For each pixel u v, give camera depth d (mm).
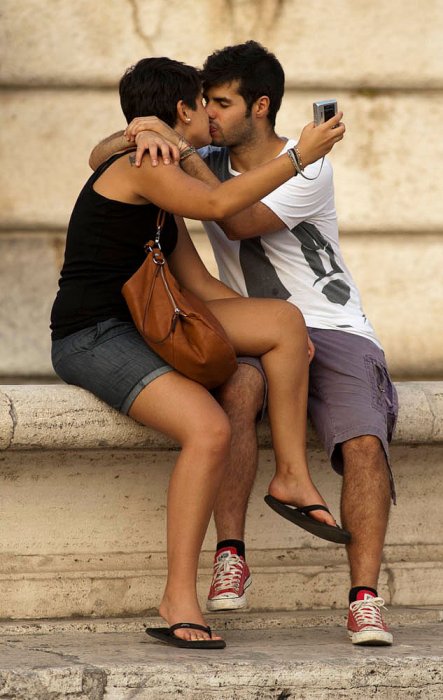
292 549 10516
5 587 9727
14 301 16281
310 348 9617
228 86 10062
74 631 9586
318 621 10133
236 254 10211
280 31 16656
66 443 9344
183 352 8734
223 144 10195
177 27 16547
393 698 8523
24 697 7961
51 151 16359
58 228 16391
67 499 9945
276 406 9367
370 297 16859
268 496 9289
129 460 10016
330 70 16750
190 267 9992
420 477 10781
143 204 9172
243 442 9289
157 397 8836
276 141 10367
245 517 9500
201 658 8453
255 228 9789
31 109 16297
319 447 10352
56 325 9500
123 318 9359
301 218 9945
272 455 10414
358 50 16797
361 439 9312
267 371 9383
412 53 16891
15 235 16312
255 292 10164
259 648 8922
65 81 16375
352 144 16844
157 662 8305
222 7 16594
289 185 9805
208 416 8727
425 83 16938
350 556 9195
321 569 10469
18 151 16297
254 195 8781
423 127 16938
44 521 9906
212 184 9195
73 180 16422
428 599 10695
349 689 8430
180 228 10047
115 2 16406
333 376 9664
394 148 16906
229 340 9211
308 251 10117
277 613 10219
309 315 10031
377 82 16844
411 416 10102
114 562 10039
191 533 8719
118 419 9352
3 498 9805
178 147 9219
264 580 10305
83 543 10000
